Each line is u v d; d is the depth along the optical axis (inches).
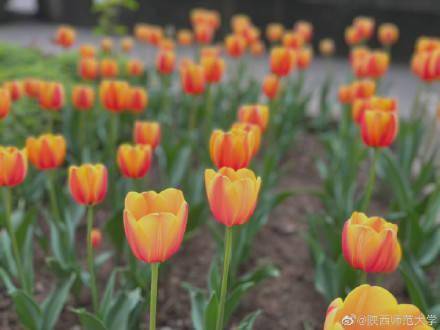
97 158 74.5
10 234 46.2
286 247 67.7
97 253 64.0
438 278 57.3
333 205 63.3
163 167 72.4
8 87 64.8
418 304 42.5
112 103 60.2
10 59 115.8
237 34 96.3
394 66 207.6
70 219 54.5
